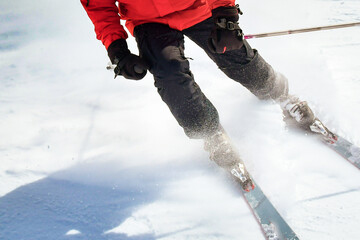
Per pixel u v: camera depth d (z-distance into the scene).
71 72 4.06
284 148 2.18
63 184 1.97
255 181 1.92
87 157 2.25
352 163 2.02
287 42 4.36
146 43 1.80
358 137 2.25
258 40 4.45
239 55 2.04
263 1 6.95
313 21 5.46
